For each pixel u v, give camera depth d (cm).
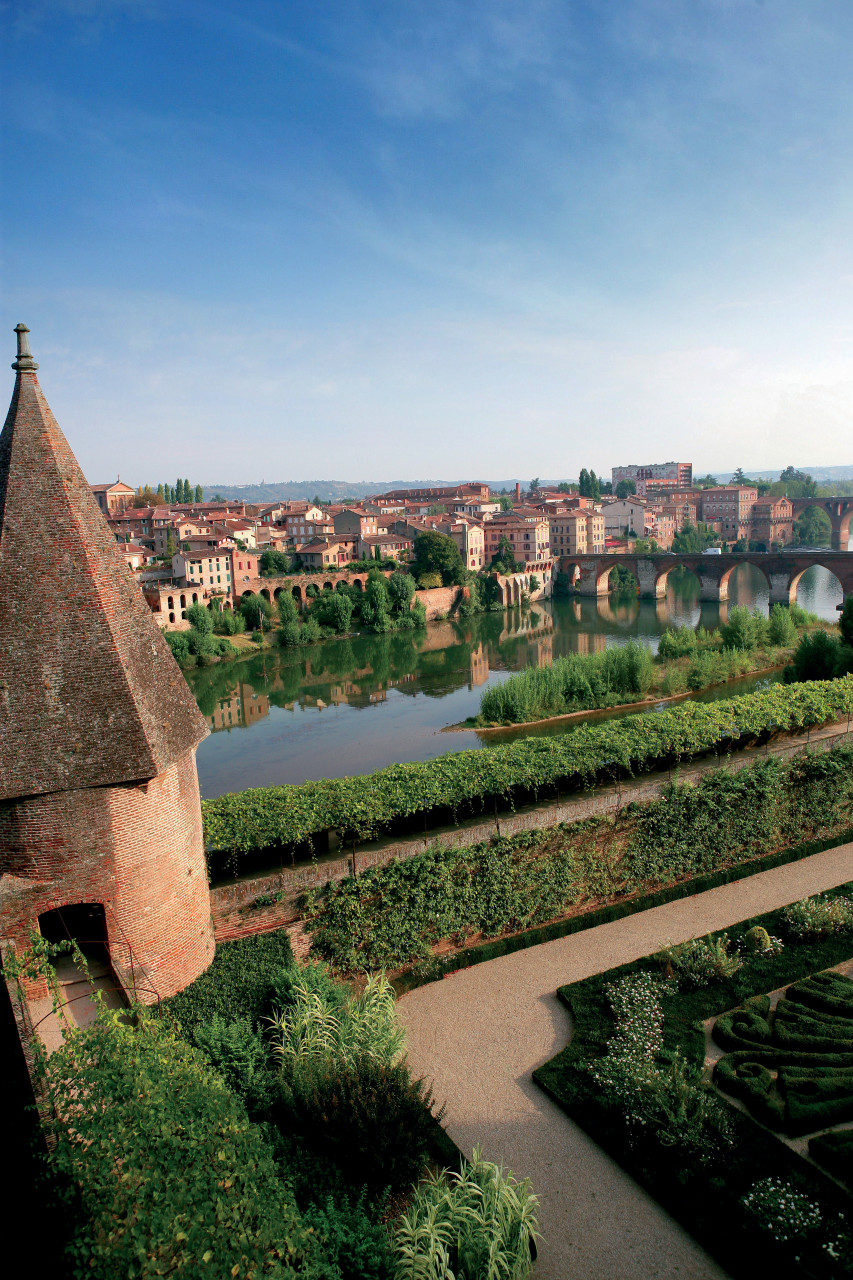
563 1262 2025
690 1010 2967
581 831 3822
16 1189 2064
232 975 2777
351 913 3262
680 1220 2127
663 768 4781
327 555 19000
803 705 5194
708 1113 2373
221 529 19700
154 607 13512
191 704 2869
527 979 3322
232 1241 1422
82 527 2612
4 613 2444
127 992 2511
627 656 9338
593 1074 2628
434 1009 3138
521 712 8669
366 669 12619
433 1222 1864
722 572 18050
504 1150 2403
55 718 2425
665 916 3812
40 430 2605
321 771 7644
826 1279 1858
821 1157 2247
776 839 4494
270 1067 2409
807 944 3419
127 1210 1456
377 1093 2166
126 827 2509
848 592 15688
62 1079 1800
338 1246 1698
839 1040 2702
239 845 3256
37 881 2398
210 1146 1642
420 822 3938
